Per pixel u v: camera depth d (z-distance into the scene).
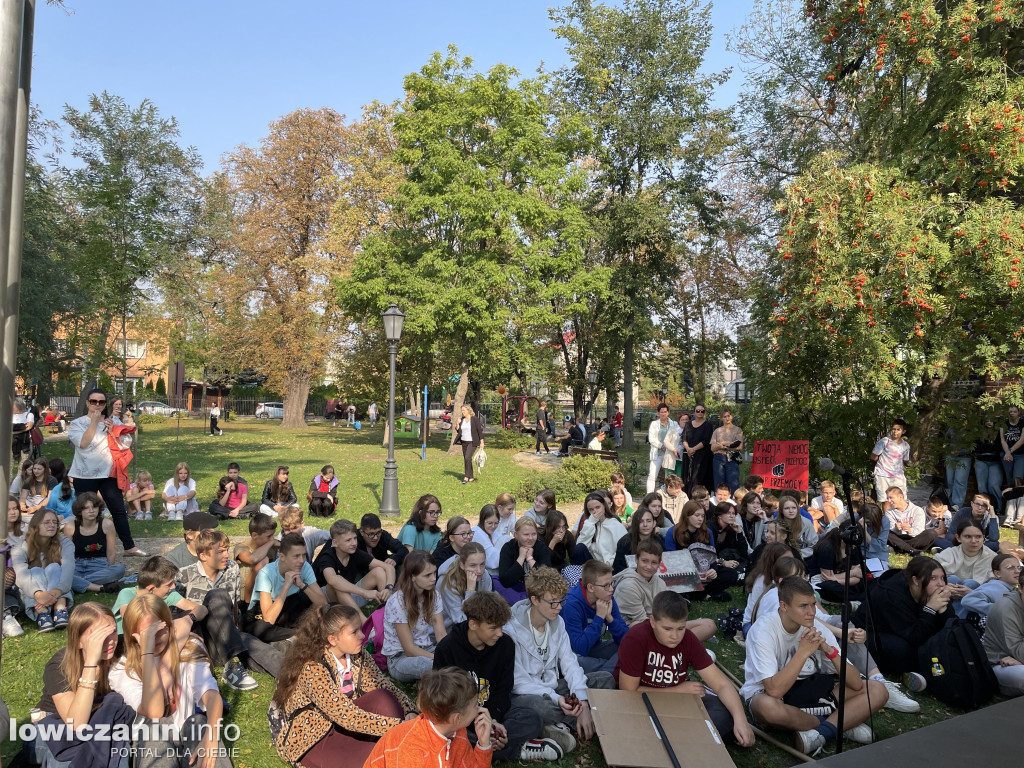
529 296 29.59
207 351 42.03
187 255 29.80
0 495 3.44
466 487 17.81
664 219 29.72
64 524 7.93
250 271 39.84
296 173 40.94
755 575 6.84
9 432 3.49
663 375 37.12
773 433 14.16
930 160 12.65
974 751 4.43
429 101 27.81
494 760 4.75
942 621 6.11
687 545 8.66
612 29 30.97
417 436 36.47
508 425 37.22
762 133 25.19
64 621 6.80
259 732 5.04
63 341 23.86
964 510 10.12
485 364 28.73
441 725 3.70
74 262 16.20
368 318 29.77
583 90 31.88
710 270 35.41
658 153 30.81
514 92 27.50
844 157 14.51
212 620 5.75
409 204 27.42
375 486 17.52
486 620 4.69
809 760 4.66
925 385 13.85
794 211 12.26
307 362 39.41
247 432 39.41
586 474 16.36
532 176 27.69
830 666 5.29
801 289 12.41
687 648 5.07
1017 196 13.12
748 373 14.77
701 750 4.41
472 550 6.51
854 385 12.77
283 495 12.98
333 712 4.30
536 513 9.67
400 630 5.89
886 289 11.57
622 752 4.39
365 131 33.47
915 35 12.31
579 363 38.28
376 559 7.68
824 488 10.45
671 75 30.86
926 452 14.19
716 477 14.45
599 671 5.64
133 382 21.33
